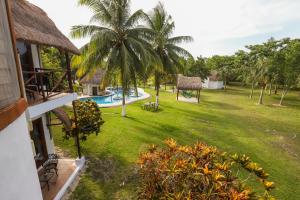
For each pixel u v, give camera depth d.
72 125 9.35
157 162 5.62
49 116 9.20
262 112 25.67
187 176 4.96
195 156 5.57
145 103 25.36
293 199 8.41
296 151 13.60
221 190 4.45
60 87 9.86
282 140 15.55
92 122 10.85
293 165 11.46
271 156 12.46
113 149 11.47
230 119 21.05
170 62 22.06
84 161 9.66
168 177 5.06
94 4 14.95
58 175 8.22
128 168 9.53
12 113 2.60
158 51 21.52
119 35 16.31
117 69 16.89
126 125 16.16
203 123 18.66
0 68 2.62
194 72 51.41
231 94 43.69
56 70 7.84
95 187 7.99
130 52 16.58
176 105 26.98
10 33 3.01
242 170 10.16
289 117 23.41
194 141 13.93
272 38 33.50
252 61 40.44
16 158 2.71
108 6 15.79
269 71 30.42
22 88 3.24
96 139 12.66
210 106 27.94
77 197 7.34
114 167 9.55
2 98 2.63
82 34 15.10
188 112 22.95
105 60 16.62
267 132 17.34
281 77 31.23
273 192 8.76
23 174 2.88
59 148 11.04
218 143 13.91
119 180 8.55
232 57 59.78
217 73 56.91
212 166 5.43
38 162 8.40
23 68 7.92
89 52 15.16
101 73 31.61
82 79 31.45
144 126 16.28
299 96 42.31
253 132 17.06
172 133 15.15
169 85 55.53
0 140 2.35
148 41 17.47
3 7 2.86
